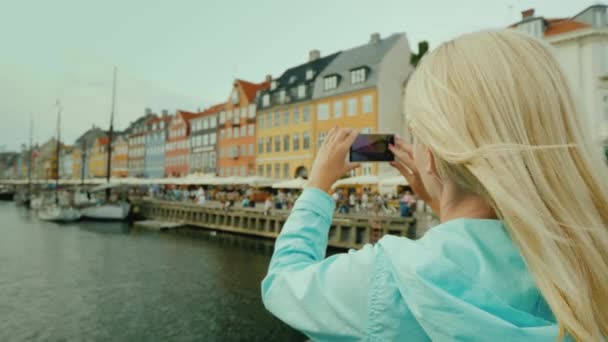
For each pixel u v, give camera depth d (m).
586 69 22.61
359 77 36.31
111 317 10.61
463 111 0.59
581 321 0.47
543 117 0.56
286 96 43.62
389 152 0.90
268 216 23.83
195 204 30.25
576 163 0.55
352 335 0.57
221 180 34.69
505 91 0.58
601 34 22.27
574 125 0.57
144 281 14.44
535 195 0.51
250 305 11.61
